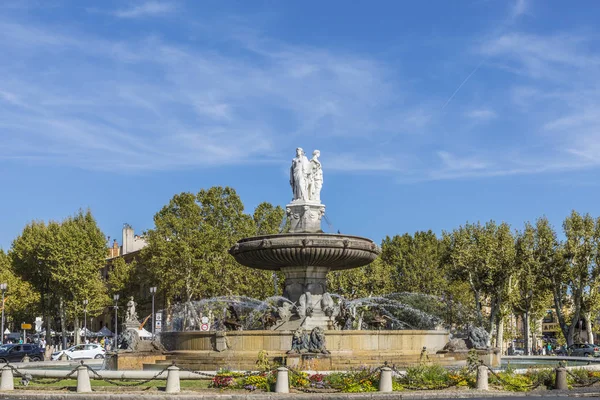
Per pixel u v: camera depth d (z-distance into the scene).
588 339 58.97
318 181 29.41
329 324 27.16
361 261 28.09
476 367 19.98
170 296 63.53
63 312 65.56
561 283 56.91
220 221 62.59
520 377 20.58
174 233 61.19
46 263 64.06
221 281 60.50
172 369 18.50
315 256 26.91
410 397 17.88
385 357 23.14
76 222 67.50
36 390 19.17
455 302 64.44
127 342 27.59
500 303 55.50
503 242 54.34
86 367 19.00
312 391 18.47
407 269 66.50
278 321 27.58
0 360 40.09
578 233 55.34
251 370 20.38
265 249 27.02
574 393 19.02
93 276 65.50
